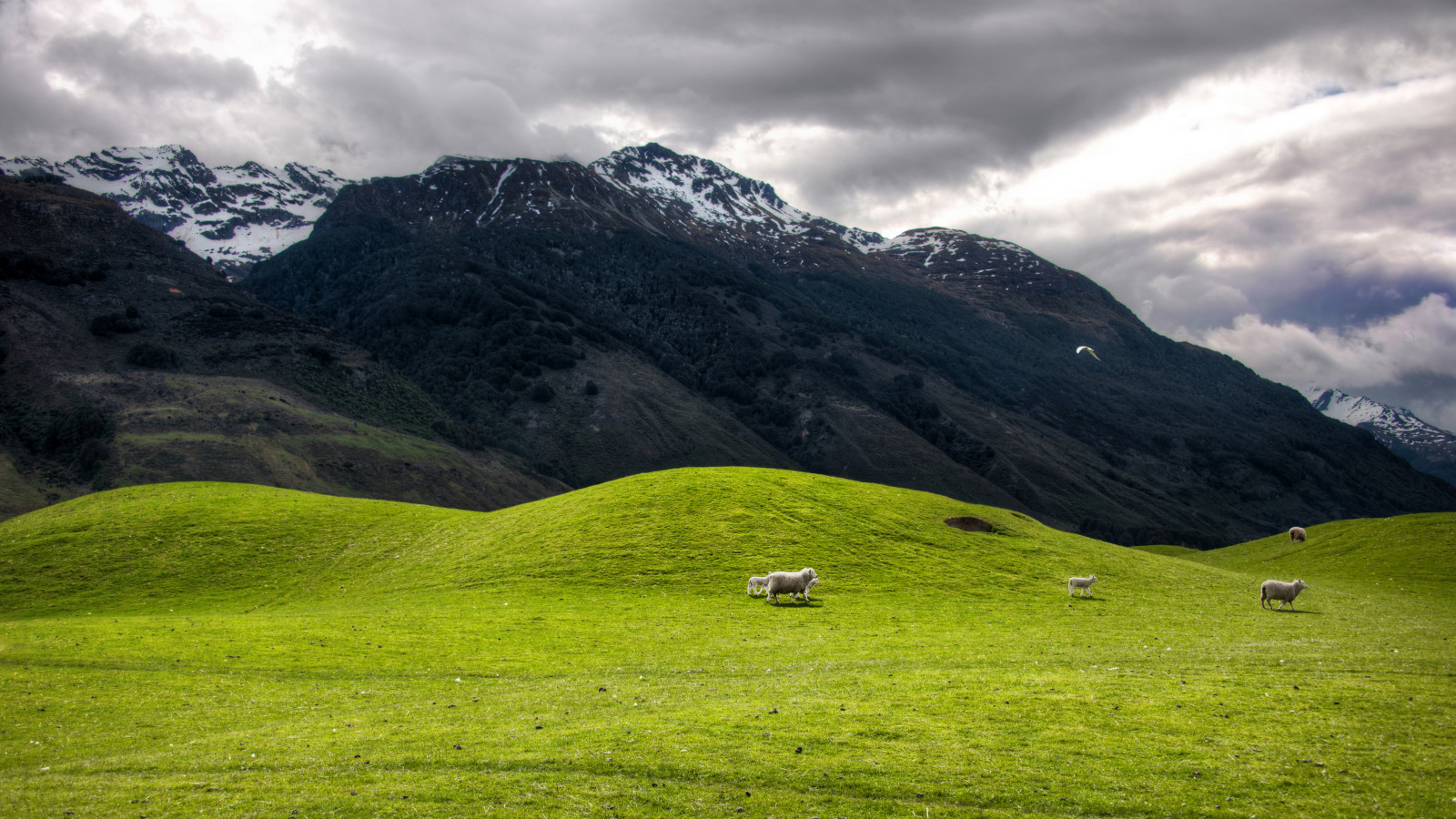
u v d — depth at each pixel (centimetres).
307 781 1962
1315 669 2944
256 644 3653
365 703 2748
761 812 1748
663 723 2331
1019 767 1962
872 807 1762
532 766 2022
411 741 2252
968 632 3953
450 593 4997
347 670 3238
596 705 2623
